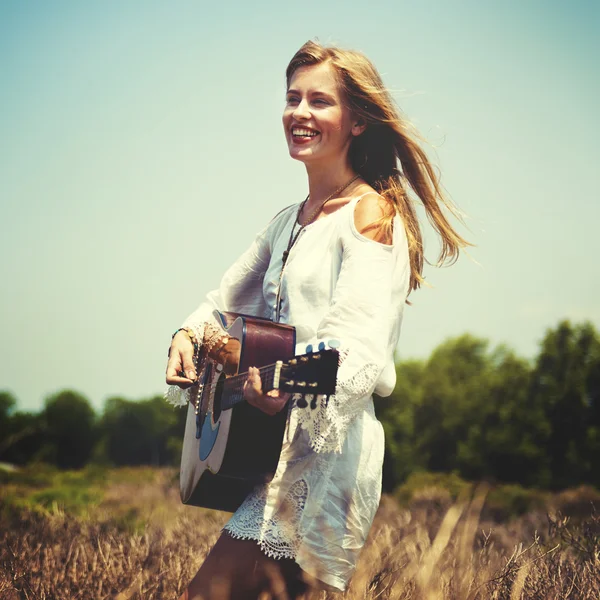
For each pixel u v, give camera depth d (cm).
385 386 305
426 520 611
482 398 3238
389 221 303
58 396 7025
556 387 3180
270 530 288
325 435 271
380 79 333
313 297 310
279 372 257
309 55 329
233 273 377
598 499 1123
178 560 438
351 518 294
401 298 308
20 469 2048
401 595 279
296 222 340
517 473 3070
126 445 6950
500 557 375
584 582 352
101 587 414
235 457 294
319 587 292
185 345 358
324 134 327
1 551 500
